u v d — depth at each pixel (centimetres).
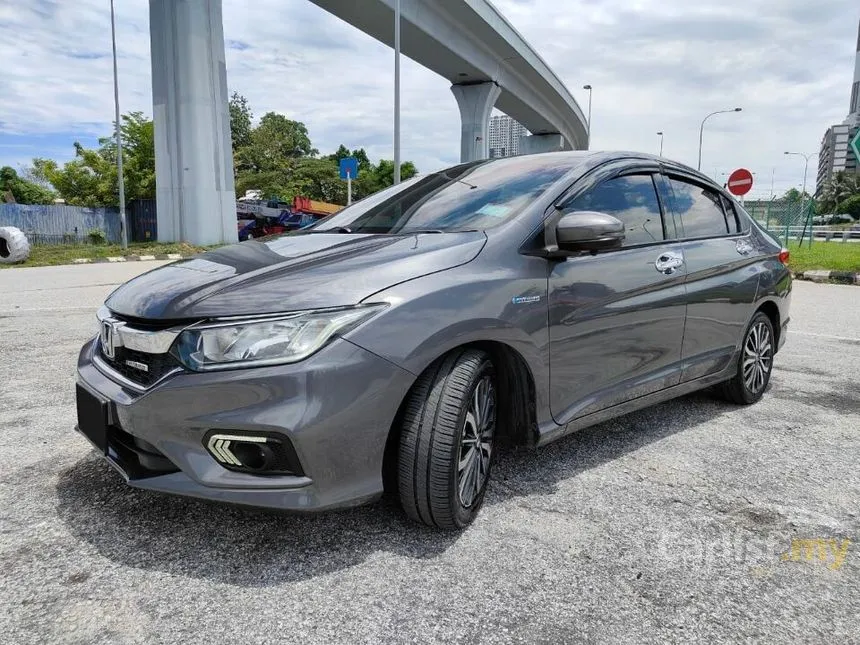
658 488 282
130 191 3419
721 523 251
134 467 220
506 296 243
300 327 202
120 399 218
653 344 318
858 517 258
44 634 180
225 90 1983
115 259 1644
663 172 354
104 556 220
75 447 316
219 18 1933
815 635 185
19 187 4153
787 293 441
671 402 417
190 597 198
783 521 254
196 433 203
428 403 223
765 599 202
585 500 269
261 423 197
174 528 239
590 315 279
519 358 253
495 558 222
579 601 199
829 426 371
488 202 290
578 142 6000
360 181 6269
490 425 254
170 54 1881
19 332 607
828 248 2119
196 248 1864
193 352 203
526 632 184
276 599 197
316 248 257
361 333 207
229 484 202
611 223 253
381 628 185
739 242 395
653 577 213
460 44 2825
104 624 184
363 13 2278
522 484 284
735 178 1587
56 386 424
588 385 286
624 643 180
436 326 219
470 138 3350
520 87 3675
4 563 214
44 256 1644
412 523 245
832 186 9862
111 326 229
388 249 243
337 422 203
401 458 225
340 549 226
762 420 382
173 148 1933
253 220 2705
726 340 376
